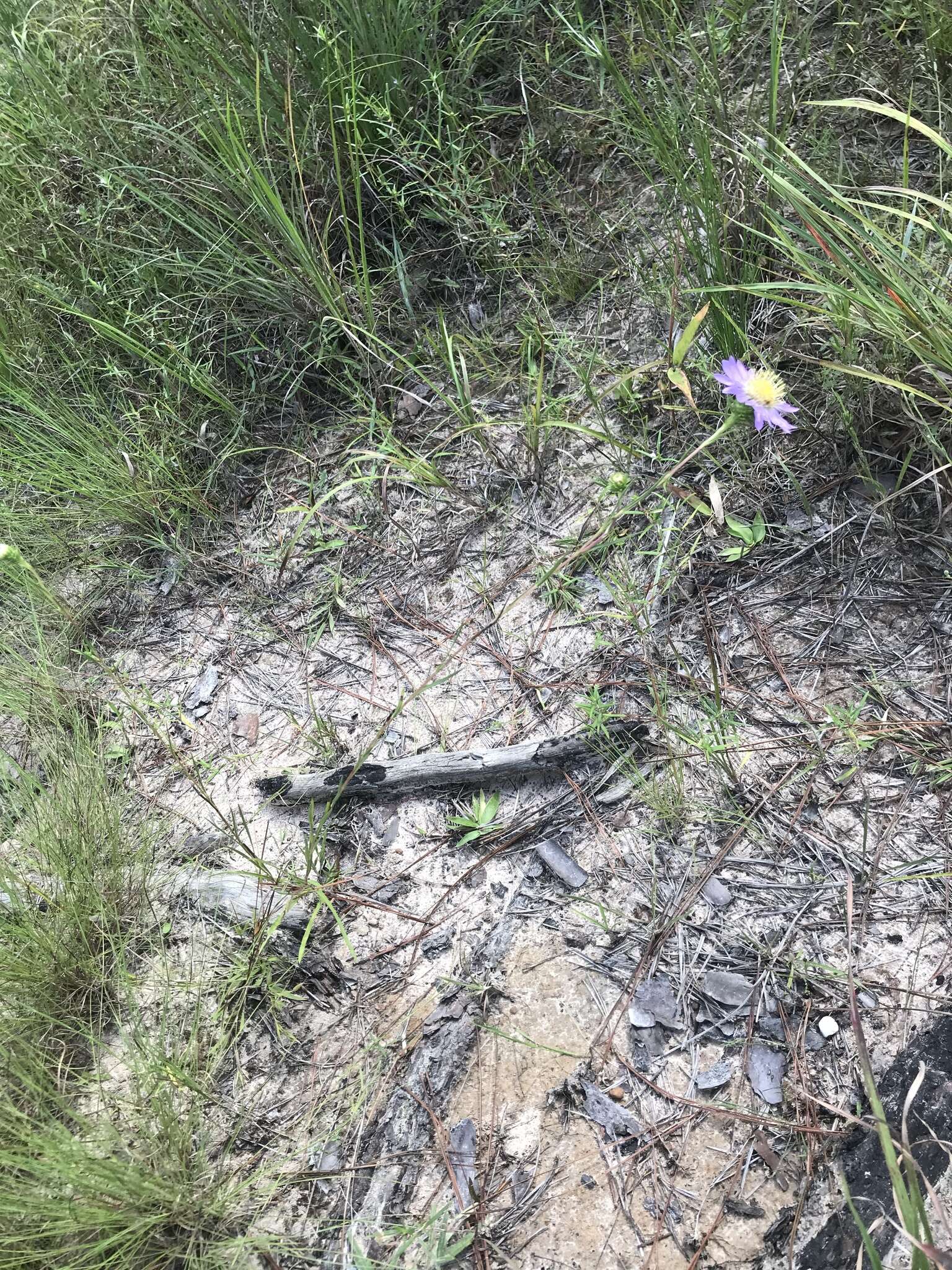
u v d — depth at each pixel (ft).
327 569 3.40
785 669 2.79
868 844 2.50
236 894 2.77
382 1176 2.32
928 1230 1.75
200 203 3.71
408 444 3.53
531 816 2.76
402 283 3.64
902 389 2.73
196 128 3.62
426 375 3.63
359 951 2.65
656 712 2.74
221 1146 2.42
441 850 2.77
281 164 3.68
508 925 2.61
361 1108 2.42
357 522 3.45
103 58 4.00
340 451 3.60
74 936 2.72
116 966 2.68
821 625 2.84
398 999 2.56
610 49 3.84
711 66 3.48
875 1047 2.25
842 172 3.25
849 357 2.87
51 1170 2.18
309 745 3.05
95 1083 2.55
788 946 2.41
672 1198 2.18
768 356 3.14
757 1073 2.28
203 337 3.76
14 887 2.75
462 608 3.19
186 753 3.12
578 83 3.87
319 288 3.50
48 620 3.48
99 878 2.84
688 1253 2.12
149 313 3.58
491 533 3.30
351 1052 2.50
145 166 3.79
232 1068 2.53
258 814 2.96
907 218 2.76
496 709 2.96
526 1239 2.20
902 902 2.41
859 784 2.59
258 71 3.38
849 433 3.01
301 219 3.70
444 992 2.54
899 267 2.74
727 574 2.98
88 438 3.60
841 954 2.38
